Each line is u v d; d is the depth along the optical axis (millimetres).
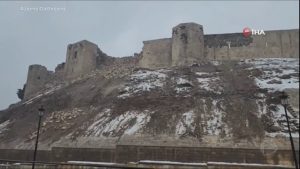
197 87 29688
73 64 47625
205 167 17062
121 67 44469
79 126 28234
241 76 29094
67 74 47906
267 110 21953
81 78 44500
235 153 19359
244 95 25078
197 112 24828
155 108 27188
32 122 32594
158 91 30953
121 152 21906
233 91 26531
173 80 33219
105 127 26234
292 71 17375
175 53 39094
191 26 39188
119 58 47781
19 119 34312
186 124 23453
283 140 18625
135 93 31656
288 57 26812
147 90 31781
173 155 20734
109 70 44062
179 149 20766
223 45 38594
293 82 15531
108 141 23922
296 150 11977
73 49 48625
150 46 42781
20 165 17375
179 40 39125
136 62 44875
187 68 36094
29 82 49781
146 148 21484
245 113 22594
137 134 23531
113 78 39250
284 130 19422
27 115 34781
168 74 35688
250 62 32062
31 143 27766
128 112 27797
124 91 33062
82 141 25109
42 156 25406
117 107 29594
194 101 26750
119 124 26016
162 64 41156
